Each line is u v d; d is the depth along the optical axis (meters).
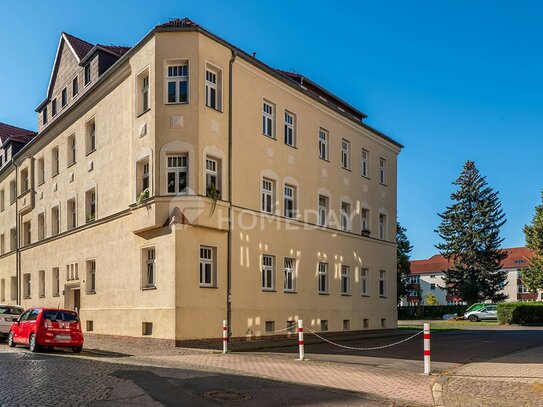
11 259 38.50
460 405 9.60
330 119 30.56
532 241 68.38
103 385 10.71
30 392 9.83
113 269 24.20
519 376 13.09
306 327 26.95
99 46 27.34
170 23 21.70
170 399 9.42
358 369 14.20
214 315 21.27
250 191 23.77
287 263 26.45
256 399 9.81
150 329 21.42
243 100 23.73
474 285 64.31
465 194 68.50
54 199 31.58
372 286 33.72
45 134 32.78
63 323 18.14
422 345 23.00
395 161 37.97
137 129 22.44
